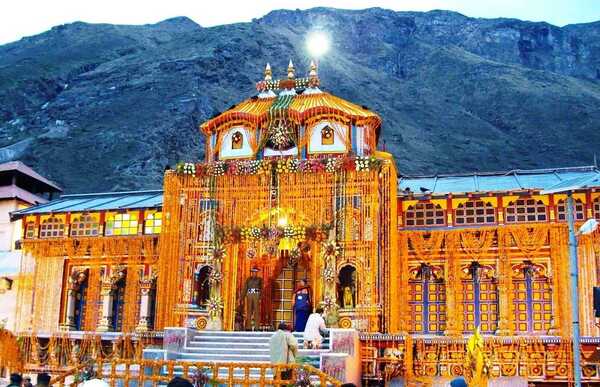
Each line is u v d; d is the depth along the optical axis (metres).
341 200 29.50
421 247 30.66
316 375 20.52
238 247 30.56
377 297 28.41
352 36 166.62
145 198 37.50
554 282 28.80
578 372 19.17
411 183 34.16
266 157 31.52
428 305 30.64
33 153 87.81
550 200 29.70
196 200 31.00
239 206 30.47
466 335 29.47
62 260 34.88
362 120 31.09
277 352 20.62
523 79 137.38
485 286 30.27
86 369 19.97
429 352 27.83
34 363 31.84
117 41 143.88
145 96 105.38
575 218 29.27
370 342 27.41
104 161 86.50
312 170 29.81
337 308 28.28
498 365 27.27
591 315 28.05
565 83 137.62
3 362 27.69
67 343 31.77
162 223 31.17
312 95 32.91
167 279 30.53
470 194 30.42
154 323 33.34
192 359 25.64
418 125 118.69
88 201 37.94
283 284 31.31
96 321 33.94
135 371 22.36
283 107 31.67
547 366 26.98
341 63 144.75
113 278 34.22
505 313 29.27
